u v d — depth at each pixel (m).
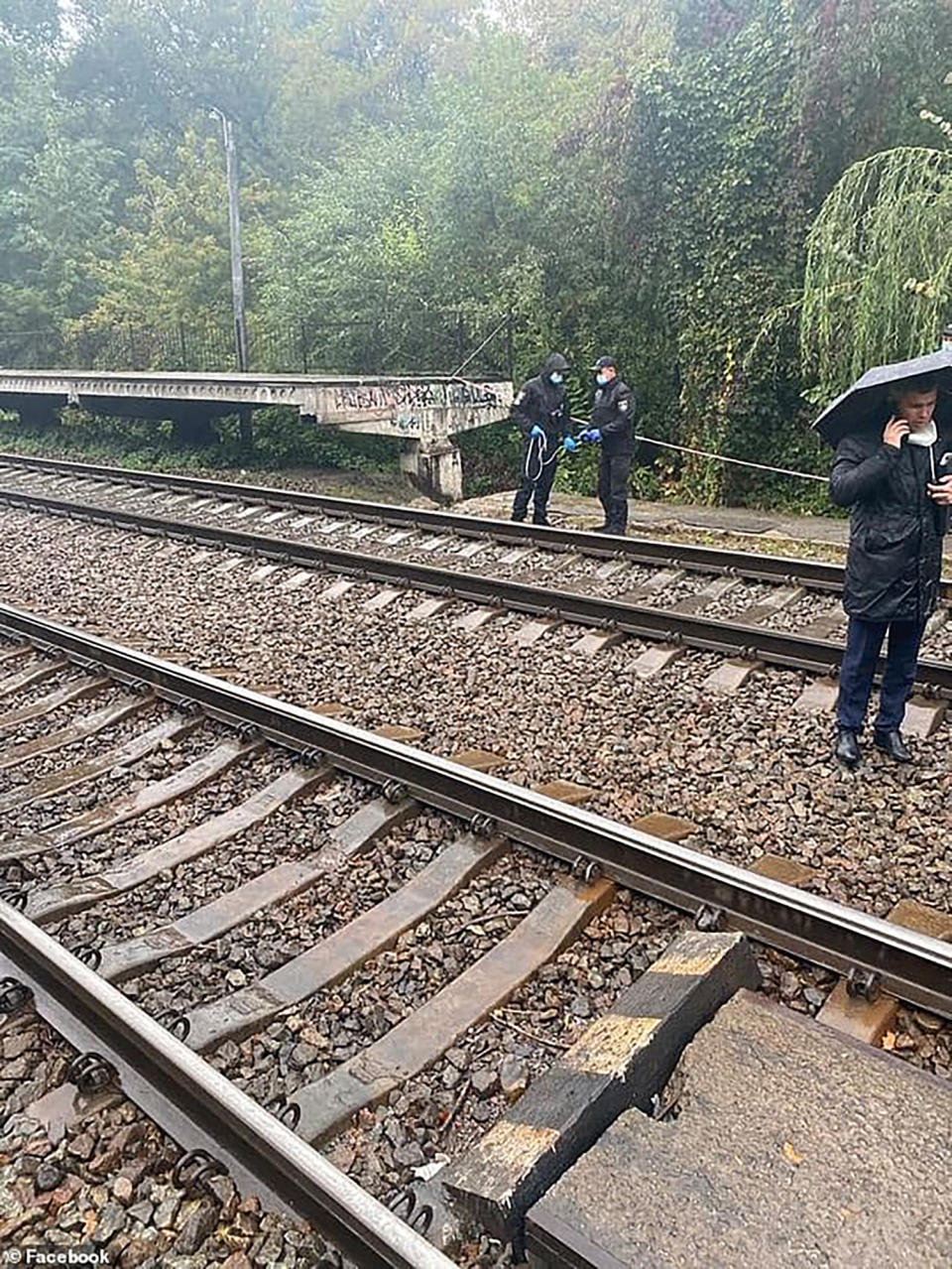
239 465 18.30
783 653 6.08
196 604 8.12
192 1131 2.66
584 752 5.15
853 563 4.63
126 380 17.70
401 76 39.25
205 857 4.24
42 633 6.94
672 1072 2.62
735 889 3.48
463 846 4.11
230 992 3.39
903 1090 2.46
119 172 34.62
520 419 10.84
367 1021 3.23
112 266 28.25
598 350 17.03
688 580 8.17
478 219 18.86
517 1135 2.37
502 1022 3.19
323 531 10.62
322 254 20.55
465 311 18.44
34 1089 2.89
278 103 39.69
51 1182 2.57
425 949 3.57
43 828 4.53
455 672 6.38
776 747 5.09
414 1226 2.45
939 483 4.42
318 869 4.07
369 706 5.86
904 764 4.83
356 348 19.86
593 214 16.97
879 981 3.13
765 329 13.73
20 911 3.77
